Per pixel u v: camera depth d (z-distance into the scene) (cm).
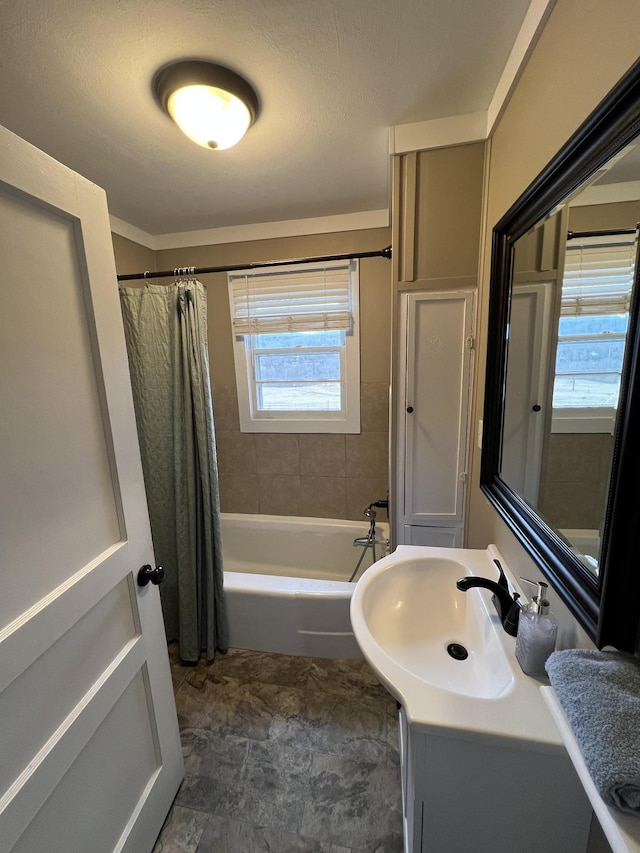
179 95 111
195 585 178
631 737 49
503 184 120
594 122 60
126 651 97
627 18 57
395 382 163
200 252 253
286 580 184
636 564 56
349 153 157
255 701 159
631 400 53
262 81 115
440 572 122
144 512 104
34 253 71
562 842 72
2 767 64
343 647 178
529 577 98
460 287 149
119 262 228
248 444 271
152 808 109
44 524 73
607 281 61
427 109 131
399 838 111
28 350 70
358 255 174
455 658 101
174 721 121
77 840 82
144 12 89
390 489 180
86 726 82
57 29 92
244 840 112
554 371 83
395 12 92
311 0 88
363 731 145
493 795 72
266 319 247
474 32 99
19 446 68
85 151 149
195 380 169
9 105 120
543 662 77
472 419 157
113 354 91
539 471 91
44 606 72
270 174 173
